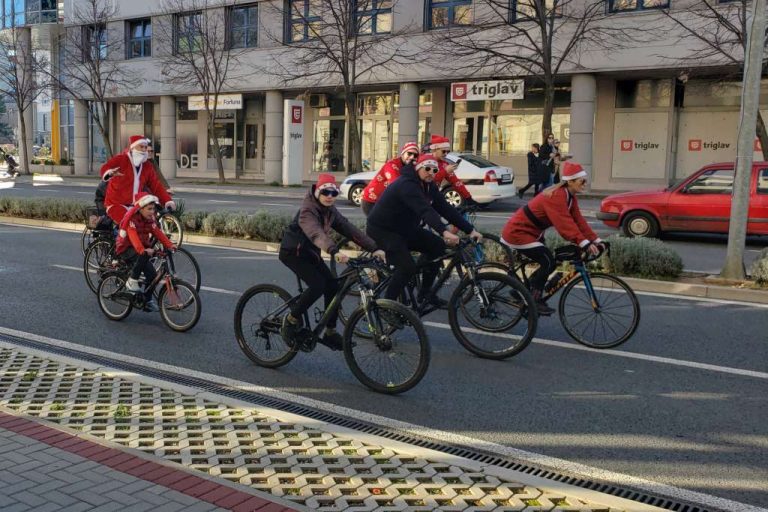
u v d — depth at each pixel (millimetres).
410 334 5754
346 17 28109
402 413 5398
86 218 17234
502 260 9398
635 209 15172
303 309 6230
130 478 3859
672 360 6785
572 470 4406
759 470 4414
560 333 7715
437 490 3930
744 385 6070
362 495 3852
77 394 5430
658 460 4555
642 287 10211
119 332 7715
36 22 44219
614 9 24391
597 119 27688
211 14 34938
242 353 6996
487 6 26703
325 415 5355
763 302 9391
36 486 3736
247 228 14633
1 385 5625
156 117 43000
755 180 14180
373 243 6125
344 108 34938
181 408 5160
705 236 16266
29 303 9031
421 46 28500
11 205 19109
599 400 5691
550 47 23500
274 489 3906
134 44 39656
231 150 39500
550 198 7078
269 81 33594
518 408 5508
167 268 7875
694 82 26172
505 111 29797
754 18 9914
